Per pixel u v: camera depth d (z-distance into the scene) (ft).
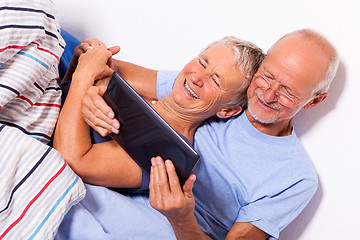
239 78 4.07
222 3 4.84
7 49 3.40
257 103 3.95
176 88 4.27
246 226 4.16
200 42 5.09
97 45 4.52
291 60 3.63
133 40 5.62
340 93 4.21
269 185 4.24
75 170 3.79
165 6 5.22
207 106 4.22
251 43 4.23
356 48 4.04
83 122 3.91
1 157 3.06
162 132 3.18
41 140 3.71
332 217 4.44
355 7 4.00
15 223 3.06
